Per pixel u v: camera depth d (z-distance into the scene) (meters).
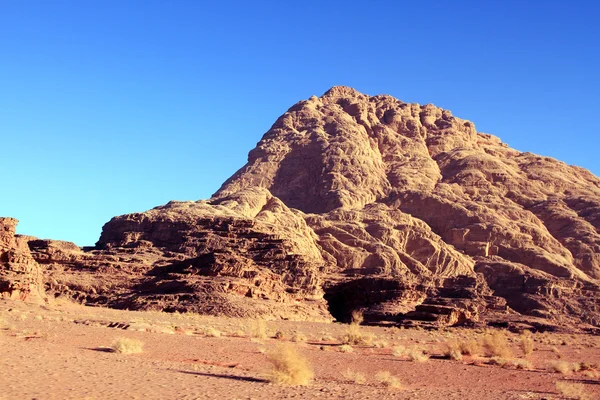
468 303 131.88
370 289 141.75
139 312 98.06
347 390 28.44
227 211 185.25
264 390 26.52
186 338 56.25
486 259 197.88
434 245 196.12
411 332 103.31
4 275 83.69
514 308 160.25
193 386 25.95
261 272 122.88
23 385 22.52
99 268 132.25
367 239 196.25
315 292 136.62
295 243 160.25
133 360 34.88
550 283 165.88
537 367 50.44
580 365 51.41
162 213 173.50
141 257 146.75
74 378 25.30
